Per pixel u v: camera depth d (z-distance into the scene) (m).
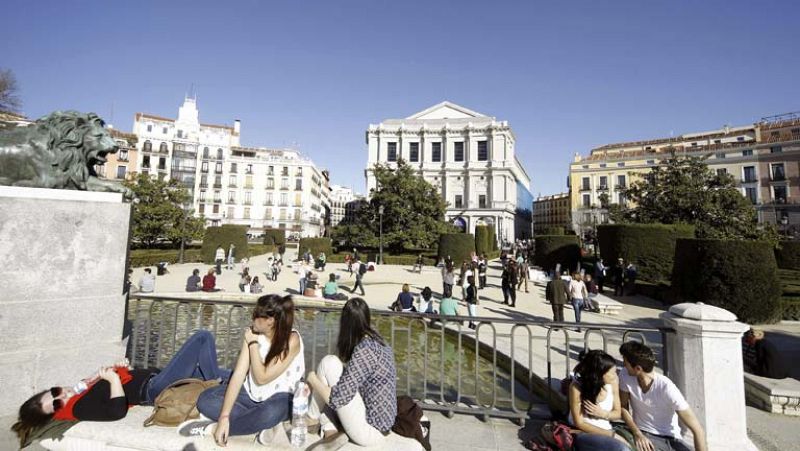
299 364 2.69
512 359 3.66
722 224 18.72
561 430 2.99
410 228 33.69
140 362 7.11
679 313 3.41
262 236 58.66
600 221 48.16
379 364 2.42
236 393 2.42
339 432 2.37
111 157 50.06
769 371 4.91
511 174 55.62
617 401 2.97
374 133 58.44
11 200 3.09
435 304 13.53
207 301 3.96
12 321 3.04
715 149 46.28
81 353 3.36
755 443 3.69
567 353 3.66
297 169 60.69
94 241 3.52
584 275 13.62
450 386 6.16
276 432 2.35
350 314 2.58
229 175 58.31
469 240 27.72
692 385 3.19
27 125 3.52
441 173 56.28
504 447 3.15
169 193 29.58
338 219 115.81
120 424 2.51
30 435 2.45
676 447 2.84
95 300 3.48
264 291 15.98
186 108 58.41
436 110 59.62
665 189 20.67
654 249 16.81
